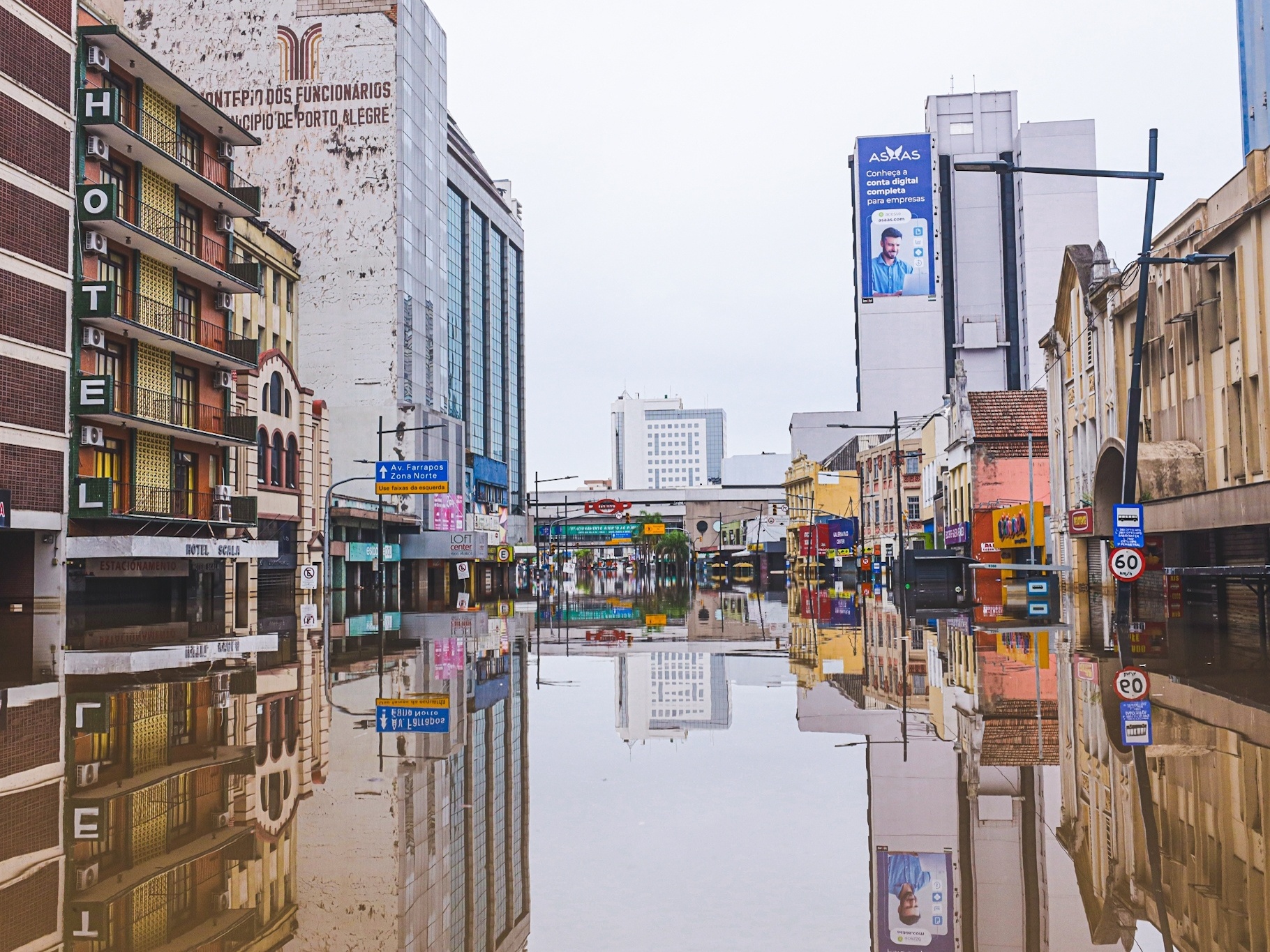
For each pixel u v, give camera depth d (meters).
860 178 118.88
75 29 35.66
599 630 30.48
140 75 38.81
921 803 8.61
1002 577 47.75
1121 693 14.61
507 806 8.69
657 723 12.88
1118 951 5.36
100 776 9.82
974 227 120.00
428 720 13.05
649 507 153.88
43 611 34.31
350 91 74.44
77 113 35.75
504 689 16.23
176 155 41.22
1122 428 39.41
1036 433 59.38
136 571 37.94
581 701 14.90
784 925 5.84
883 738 11.66
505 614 41.56
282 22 74.94
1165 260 23.33
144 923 5.95
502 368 119.69
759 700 14.95
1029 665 18.56
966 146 120.12
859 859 7.10
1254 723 11.98
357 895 6.52
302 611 40.91
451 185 97.88
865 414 119.56
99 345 36.25
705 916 5.99
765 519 127.19
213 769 10.11
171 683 16.89
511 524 112.00
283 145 74.62
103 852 7.36
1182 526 29.80
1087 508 42.16
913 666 18.97
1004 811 8.30
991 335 117.62
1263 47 43.91
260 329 55.19
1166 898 6.23
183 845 7.60
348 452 73.25
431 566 77.81
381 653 22.59
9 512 32.28
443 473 50.41
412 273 77.12
